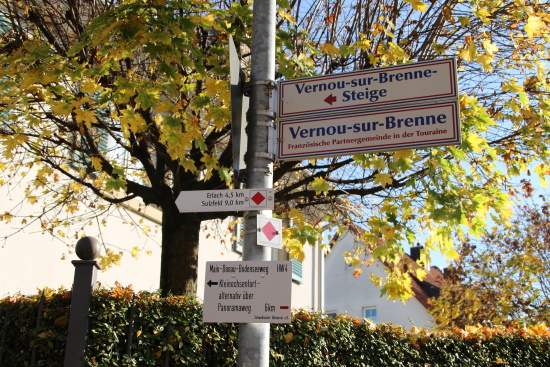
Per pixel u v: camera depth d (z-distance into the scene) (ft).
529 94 25.46
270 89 14.48
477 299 64.75
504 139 25.25
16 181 30.17
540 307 63.72
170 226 24.44
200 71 20.52
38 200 30.71
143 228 35.09
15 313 18.01
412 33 26.73
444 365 26.76
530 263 63.41
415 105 13.99
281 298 12.58
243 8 21.01
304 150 14.20
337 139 14.16
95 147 24.14
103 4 25.21
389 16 26.61
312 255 53.78
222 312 12.67
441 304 67.92
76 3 24.68
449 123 13.70
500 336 29.94
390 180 21.76
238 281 12.81
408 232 24.30
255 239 13.15
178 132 19.27
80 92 21.38
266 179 13.94
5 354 17.78
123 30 18.98
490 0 23.08
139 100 19.06
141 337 18.15
